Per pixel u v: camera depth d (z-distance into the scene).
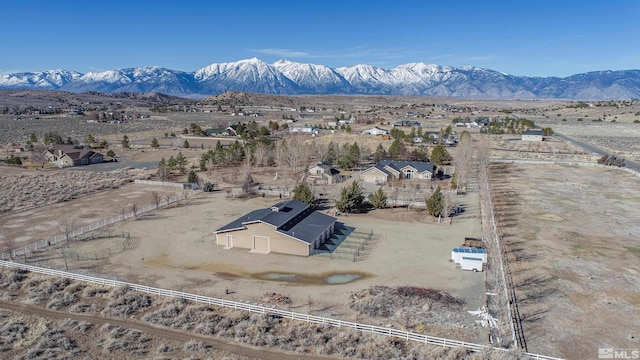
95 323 32.53
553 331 30.78
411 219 58.38
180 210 62.88
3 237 51.16
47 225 55.72
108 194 73.12
